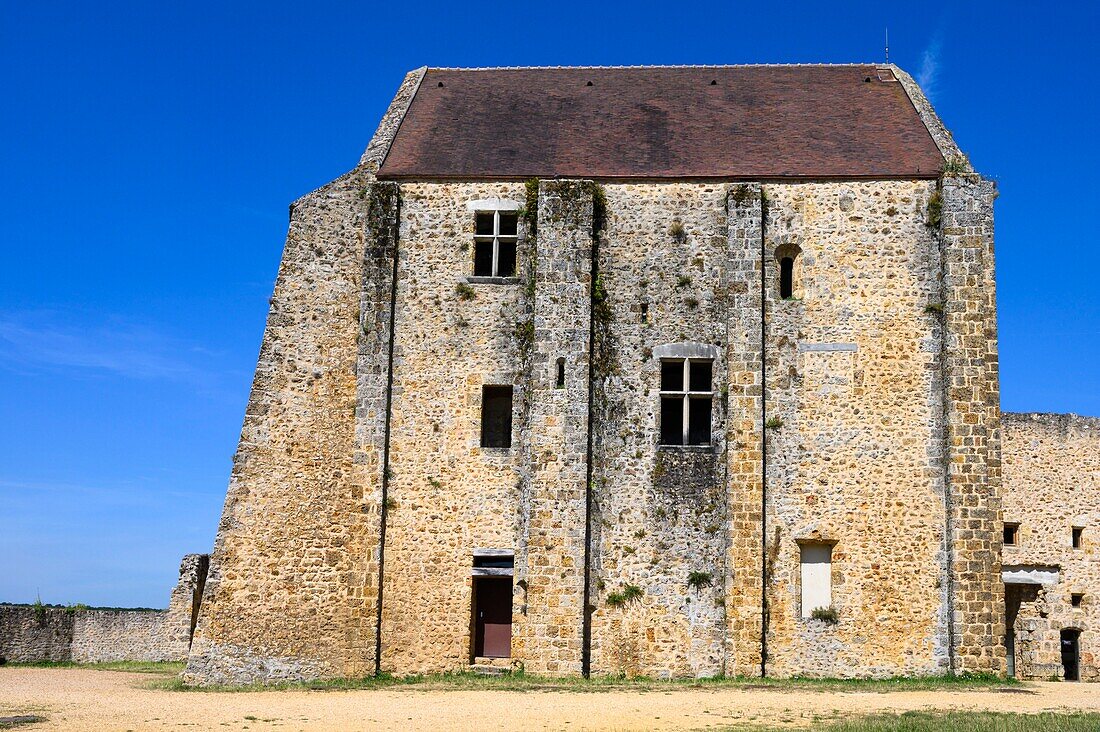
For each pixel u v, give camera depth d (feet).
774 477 74.33
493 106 88.43
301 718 55.67
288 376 75.87
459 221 78.07
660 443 75.15
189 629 103.50
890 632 72.38
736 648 71.87
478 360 76.28
